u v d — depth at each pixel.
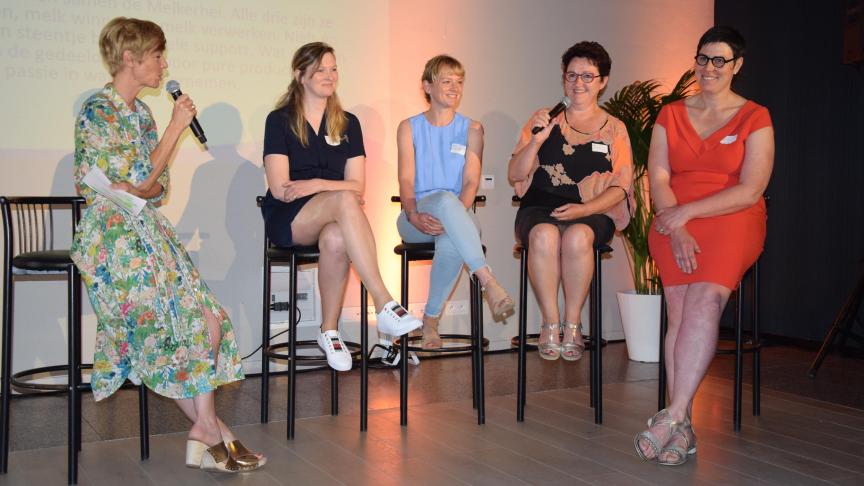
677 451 2.61
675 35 5.27
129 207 2.40
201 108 4.01
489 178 4.73
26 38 3.66
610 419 3.20
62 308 3.80
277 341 4.23
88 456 2.73
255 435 2.98
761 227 2.91
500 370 4.24
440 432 3.02
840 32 4.60
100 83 3.80
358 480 2.46
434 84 3.41
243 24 4.09
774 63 5.02
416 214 3.25
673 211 2.85
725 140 2.86
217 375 2.65
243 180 4.12
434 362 4.49
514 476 2.50
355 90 4.37
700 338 2.71
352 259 2.87
